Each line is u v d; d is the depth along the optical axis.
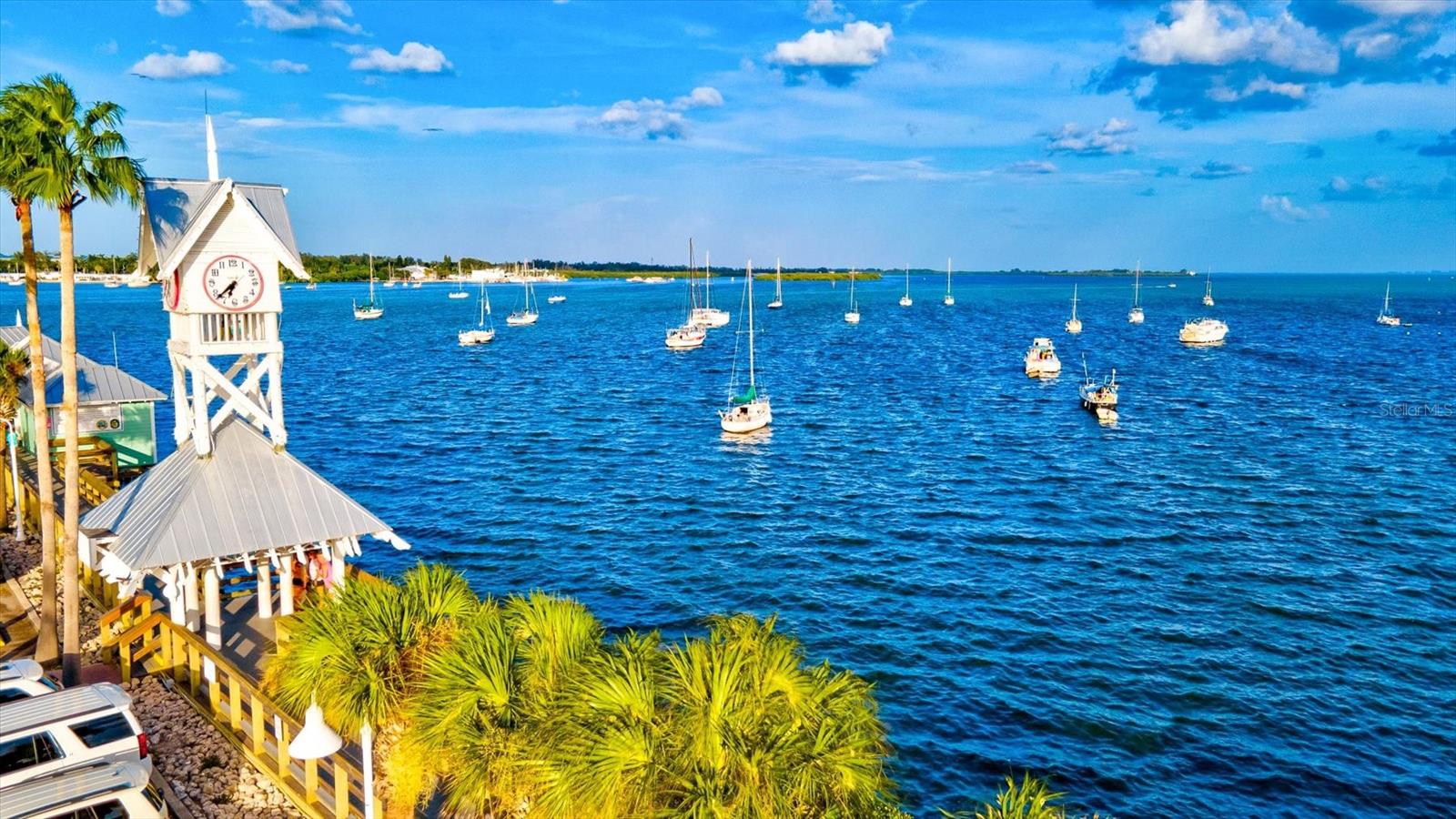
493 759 15.70
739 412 78.69
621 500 56.38
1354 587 42.56
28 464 39.28
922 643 36.75
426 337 174.50
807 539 49.38
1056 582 43.22
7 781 16.80
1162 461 67.19
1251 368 122.56
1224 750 29.53
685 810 12.96
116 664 25.03
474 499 56.31
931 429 80.00
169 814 18.50
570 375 115.81
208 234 24.27
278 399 25.58
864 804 14.16
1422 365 124.38
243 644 24.25
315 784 18.44
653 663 15.28
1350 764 28.81
